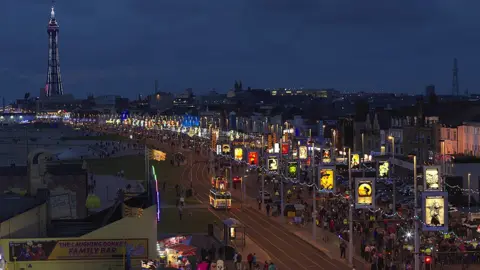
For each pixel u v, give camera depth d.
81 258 48.91
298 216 97.44
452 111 152.88
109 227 49.34
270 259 71.56
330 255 72.69
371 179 65.62
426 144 153.38
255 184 140.12
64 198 70.50
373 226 85.88
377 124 179.38
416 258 56.62
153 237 49.66
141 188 105.50
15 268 48.06
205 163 194.12
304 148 135.25
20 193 61.03
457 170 116.62
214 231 85.94
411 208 91.81
